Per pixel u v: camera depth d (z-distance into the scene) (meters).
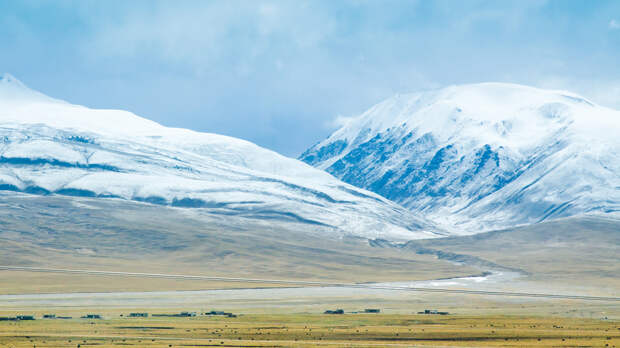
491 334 186.62
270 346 161.88
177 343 166.25
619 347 160.62
